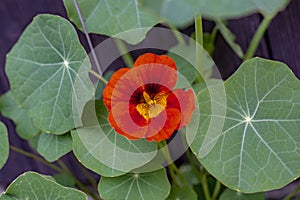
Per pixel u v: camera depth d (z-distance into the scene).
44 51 0.58
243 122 0.55
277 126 0.55
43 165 0.76
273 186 0.54
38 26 0.58
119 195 0.57
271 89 0.55
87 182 0.76
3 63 0.72
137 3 0.55
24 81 0.59
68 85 0.57
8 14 0.69
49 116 0.58
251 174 0.55
